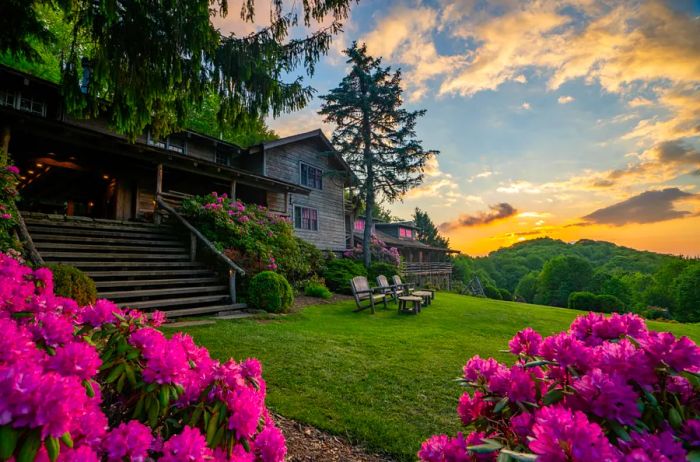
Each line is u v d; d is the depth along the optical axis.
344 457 2.11
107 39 3.52
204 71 4.14
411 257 31.64
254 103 4.45
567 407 0.98
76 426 0.80
